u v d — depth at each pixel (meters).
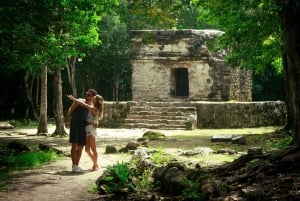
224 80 28.42
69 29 16.33
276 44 16.81
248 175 7.10
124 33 32.47
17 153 12.53
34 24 11.92
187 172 7.71
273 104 23.91
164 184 7.20
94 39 17.62
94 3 15.31
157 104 24.97
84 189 7.64
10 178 8.72
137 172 8.73
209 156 11.59
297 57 7.88
